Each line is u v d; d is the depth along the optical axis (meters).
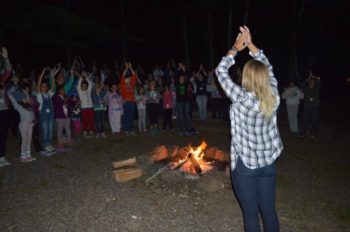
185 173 6.34
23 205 5.28
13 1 14.72
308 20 26.11
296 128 12.32
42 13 15.47
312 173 7.39
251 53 3.32
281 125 13.75
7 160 7.75
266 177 3.02
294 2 22.50
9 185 6.16
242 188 3.03
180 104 10.95
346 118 16.52
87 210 5.11
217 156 7.36
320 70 28.47
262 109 2.88
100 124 10.47
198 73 14.13
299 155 8.97
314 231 4.71
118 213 5.01
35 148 8.51
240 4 23.38
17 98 7.54
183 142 9.98
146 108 12.72
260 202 3.08
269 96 2.92
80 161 7.70
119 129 11.13
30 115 7.67
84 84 10.28
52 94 9.02
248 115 2.92
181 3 21.81
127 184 6.17
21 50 21.41
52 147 8.67
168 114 11.77
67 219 4.81
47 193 5.77
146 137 10.54
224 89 3.02
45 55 23.20
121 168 6.85
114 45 26.56
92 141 9.80
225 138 10.70
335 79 28.19
